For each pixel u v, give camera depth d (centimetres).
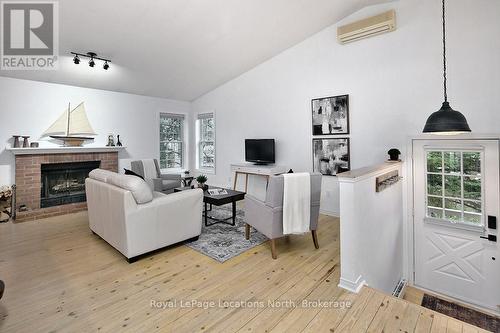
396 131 360
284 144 496
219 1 323
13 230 371
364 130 391
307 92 457
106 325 180
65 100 485
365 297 211
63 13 302
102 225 314
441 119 217
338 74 416
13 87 431
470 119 304
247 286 230
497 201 287
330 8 377
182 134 691
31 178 438
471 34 302
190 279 241
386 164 302
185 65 484
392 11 341
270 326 179
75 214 457
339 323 180
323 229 377
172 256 289
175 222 304
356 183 217
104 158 527
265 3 342
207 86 606
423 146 334
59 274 249
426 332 169
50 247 312
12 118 430
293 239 341
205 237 345
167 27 357
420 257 338
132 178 273
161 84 554
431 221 327
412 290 338
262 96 529
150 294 217
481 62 296
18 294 216
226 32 395
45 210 434
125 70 465
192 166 707
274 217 279
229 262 275
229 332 174
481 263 298
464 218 309
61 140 480
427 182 333
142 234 275
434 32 326
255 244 322
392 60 361
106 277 244
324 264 271
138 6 308
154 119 621
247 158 546
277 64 499
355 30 371
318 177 302
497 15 287
